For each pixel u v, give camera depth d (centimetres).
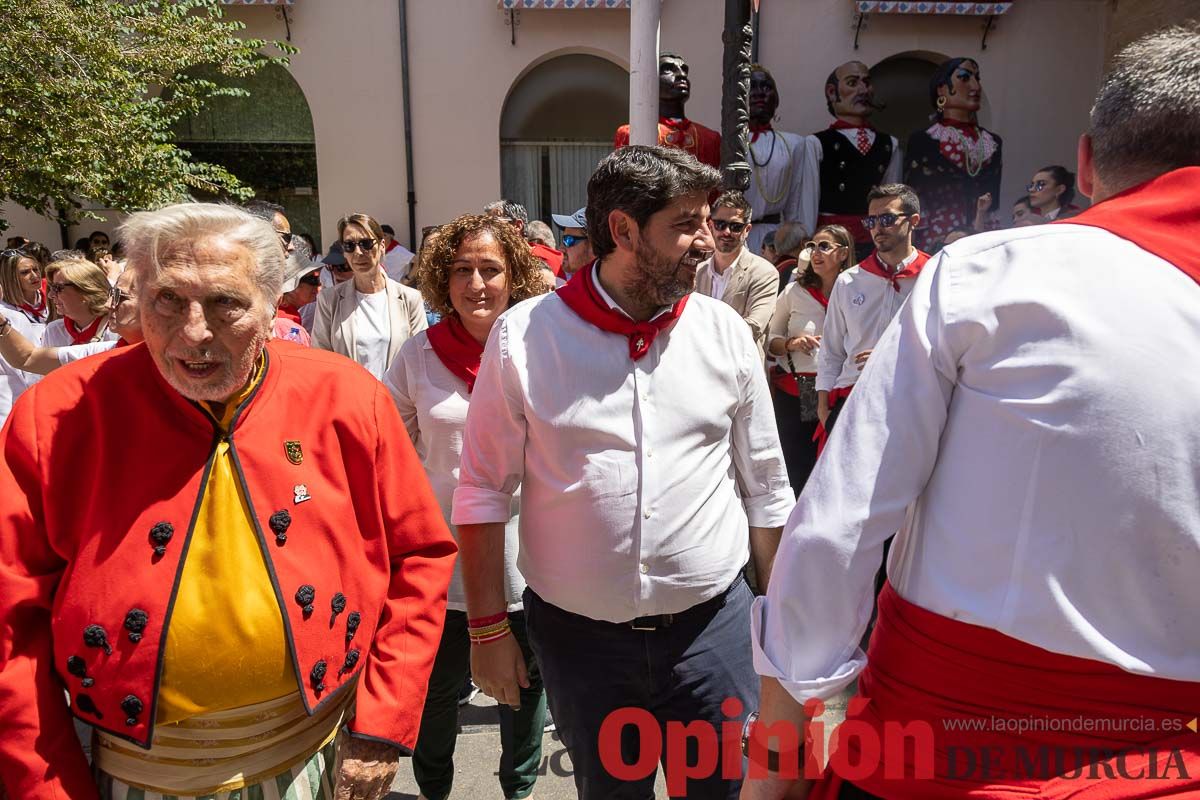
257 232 147
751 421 201
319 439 157
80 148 669
